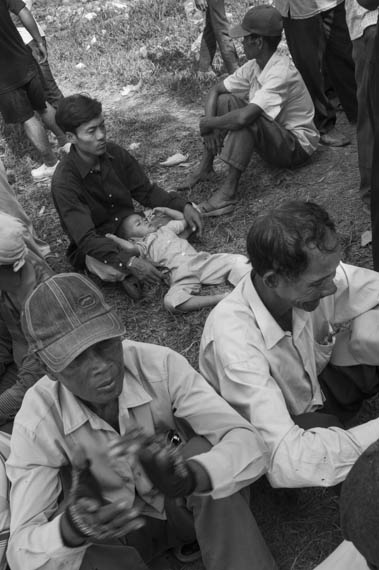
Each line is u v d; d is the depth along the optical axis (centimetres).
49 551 200
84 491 198
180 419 242
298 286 224
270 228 219
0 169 394
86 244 417
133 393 229
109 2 923
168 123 607
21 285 291
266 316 245
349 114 520
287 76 453
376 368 278
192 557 262
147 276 408
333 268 222
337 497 275
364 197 432
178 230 435
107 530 195
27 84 548
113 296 428
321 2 469
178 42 743
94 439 225
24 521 216
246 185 488
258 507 279
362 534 110
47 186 565
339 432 230
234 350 245
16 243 283
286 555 264
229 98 484
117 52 762
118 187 432
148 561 259
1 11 519
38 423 224
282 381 253
